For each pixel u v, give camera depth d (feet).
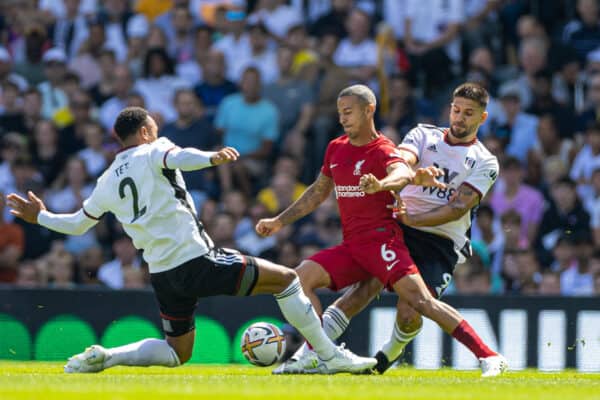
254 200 149.48
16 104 161.99
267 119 154.81
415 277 70.79
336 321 75.56
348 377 68.13
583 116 153.89
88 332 107.86
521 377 72.64
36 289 107.45
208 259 67.36
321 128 155.43
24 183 150.51
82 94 160.97
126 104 161.68
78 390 51.67
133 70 170.09
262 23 167.02
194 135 151.64
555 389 58.29
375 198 72.18
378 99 155.84
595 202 138.51
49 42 179.93
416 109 155.02
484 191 74.18
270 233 75.56
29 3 185.88
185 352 72.84
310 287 73.20
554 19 169.78
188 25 172.76
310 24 174.81
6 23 185.88
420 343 105.50
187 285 67.67
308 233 135.95
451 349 105.40
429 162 75.10
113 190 67.97
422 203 74.84
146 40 172.35
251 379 64.08
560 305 107.86
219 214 138.82
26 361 104.99
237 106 155.12
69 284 135.54
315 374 72.54
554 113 153.79
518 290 128.06
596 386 62.49
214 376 69.10
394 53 158.92
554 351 107.65
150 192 66.64
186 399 48.26
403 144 75.46
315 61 159.22
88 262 136.15
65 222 70.74
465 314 107.86
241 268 67.77
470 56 164.76
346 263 73.72
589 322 107.96
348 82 156.66
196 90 163.43
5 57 167.32
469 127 73.92
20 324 107.24
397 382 62.64
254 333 74.38
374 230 72.18
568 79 160.15
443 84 159.74
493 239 133.39
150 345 71.56
